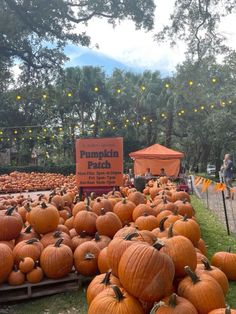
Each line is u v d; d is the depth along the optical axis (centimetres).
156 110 3694
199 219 888
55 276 409
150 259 283
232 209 1001
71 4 2072
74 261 425
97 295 291
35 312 371
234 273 438
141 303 285
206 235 699
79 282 423
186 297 294
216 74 2467
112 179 845
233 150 3731
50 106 3509
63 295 407
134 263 284
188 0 1864
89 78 4066
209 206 1143
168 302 272
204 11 1848
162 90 3603
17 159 4231
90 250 424
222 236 690
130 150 4200
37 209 475
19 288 397
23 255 404
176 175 2011
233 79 2791
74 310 374
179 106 3172
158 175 1936
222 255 449
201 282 299
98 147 848
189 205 643
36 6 1930
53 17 2031
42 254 412
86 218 489
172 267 292
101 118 4141
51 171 3294
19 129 3694
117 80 4134
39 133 3666
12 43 2075
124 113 4150
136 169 2034
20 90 2361
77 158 853
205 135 3738
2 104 3475
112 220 483
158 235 402
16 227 457
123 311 270
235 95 2711
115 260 321
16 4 1884
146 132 4166
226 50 1947
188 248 330
